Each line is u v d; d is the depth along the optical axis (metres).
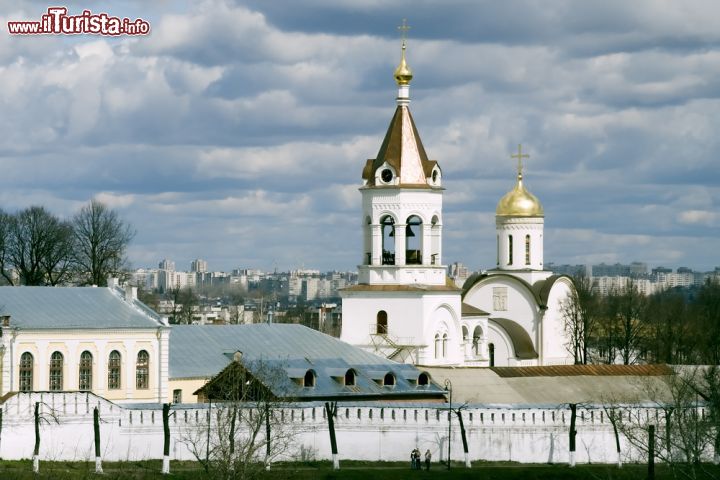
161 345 151.62
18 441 132.25
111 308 152.62
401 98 176.25
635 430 144.12
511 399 157.00
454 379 160.62
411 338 173.12
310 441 139.38
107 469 131.50
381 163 174.50
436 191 175.50
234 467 128.00
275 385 146.12
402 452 141.38
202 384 154.12
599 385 162.00
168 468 132.25
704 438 142.50
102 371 149.00
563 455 144.00
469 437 142.38
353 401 147.50
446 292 175.38
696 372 164.00
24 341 145.88
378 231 174.75
